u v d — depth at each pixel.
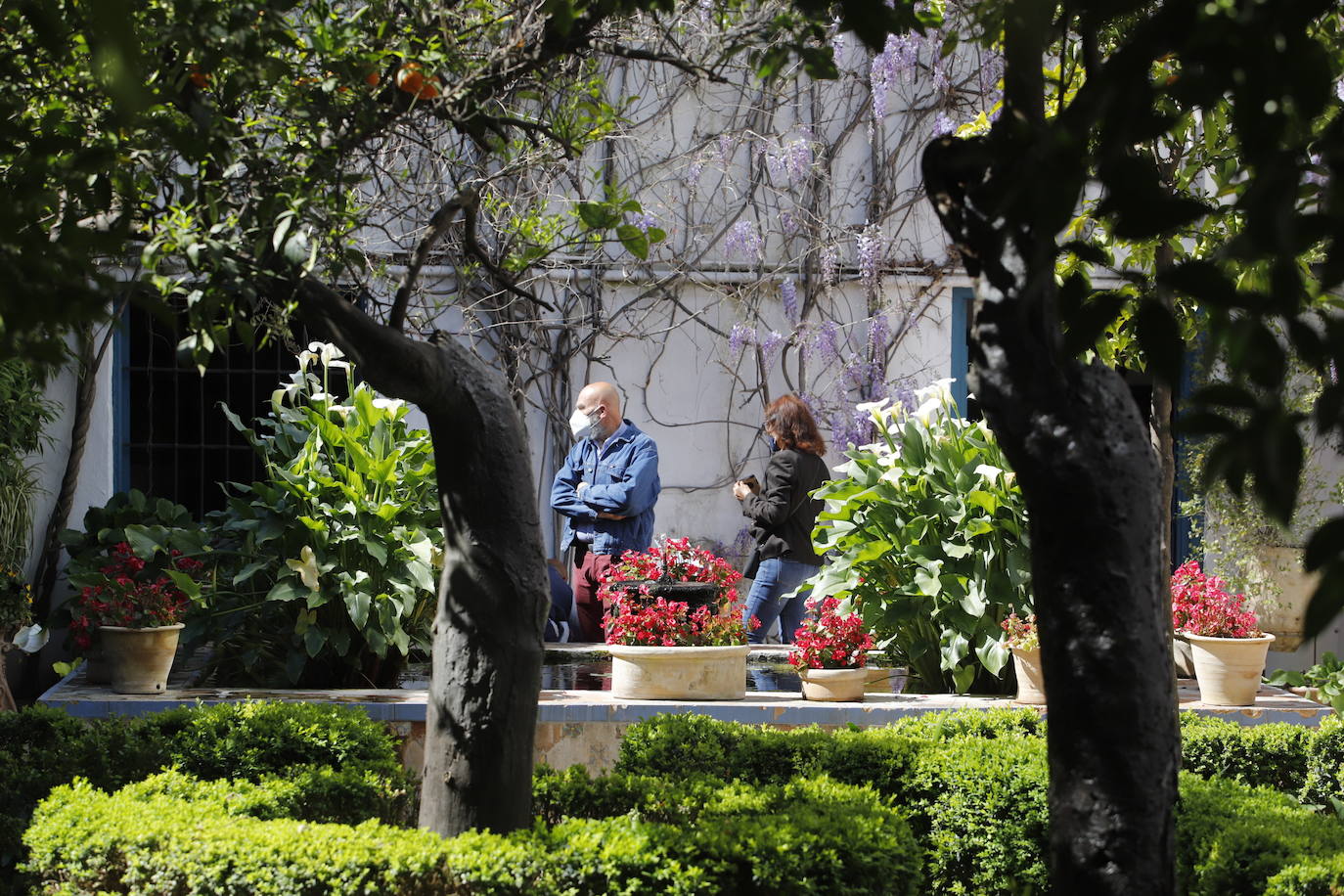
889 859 5.07
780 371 14.39
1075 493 4.04
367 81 4.21
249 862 4.69
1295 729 7.21
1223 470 2.06
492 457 5.09
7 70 3.62
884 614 9.27
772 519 10.73
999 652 8.72
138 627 8.38
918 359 14.43
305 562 9.05
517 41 4.41
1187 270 2.29
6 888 6.41
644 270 14.18
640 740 6.96
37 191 2.98
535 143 5.12
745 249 14.23
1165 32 2.08
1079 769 4.13
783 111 14.38
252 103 4.50
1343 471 12.89
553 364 14.09
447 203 4.86
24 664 11.79
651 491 10.80
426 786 5.16
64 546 12.13
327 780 6.17
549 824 6.02
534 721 5.17
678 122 14.25
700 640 8.38
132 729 6.91
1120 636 4.06
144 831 4.96
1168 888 4.12
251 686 9.20
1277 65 1.98
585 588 10.90
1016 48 3.79
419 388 4.84
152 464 13.17
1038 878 6.09
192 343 4.19
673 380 14.35
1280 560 13.09
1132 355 4.85
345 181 4.20
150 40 3.38
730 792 6.00
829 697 8.35
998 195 2.39
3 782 6.59
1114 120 2.15
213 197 4.05
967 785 6.27
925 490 9.41
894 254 14.45
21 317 2.92
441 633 5.16
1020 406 4.05
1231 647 8.44
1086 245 2.95
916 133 14.45
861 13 2.71
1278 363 2.07
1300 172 2.05
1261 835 5.48
